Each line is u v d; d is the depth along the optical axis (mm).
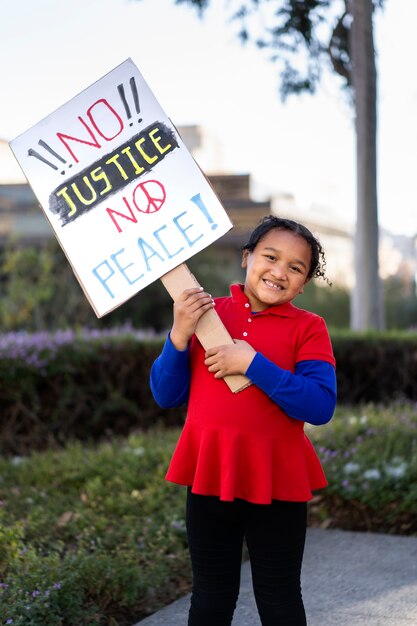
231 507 2479
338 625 3180
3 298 12352
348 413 6594
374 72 7727
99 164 2721
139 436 6422
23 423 6797
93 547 3785
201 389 2527
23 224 20688
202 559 2512
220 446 2455
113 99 2727
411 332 8586
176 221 2666
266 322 2555
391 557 3953
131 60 2725
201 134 30422
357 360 8000
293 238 2520
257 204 19703
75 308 13156
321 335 2549
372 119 7906
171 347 2523
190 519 2535
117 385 7195
